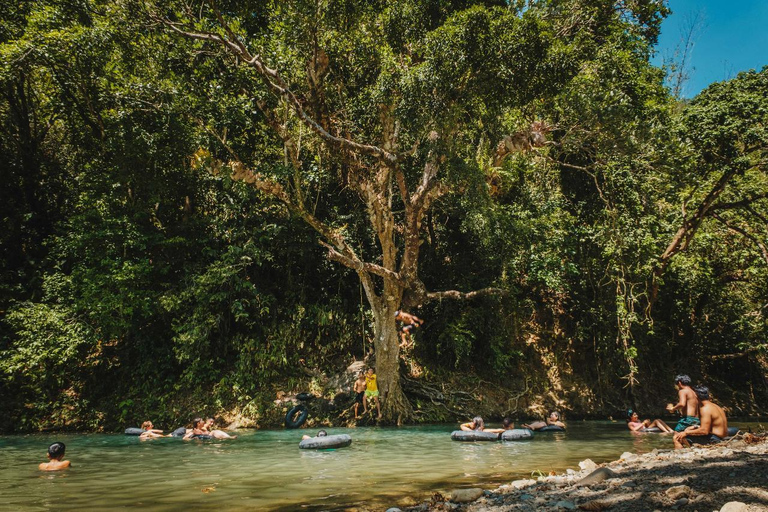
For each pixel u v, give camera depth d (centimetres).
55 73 1563
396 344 1524
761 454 601
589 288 1931
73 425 1463
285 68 1398
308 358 1736
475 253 1866
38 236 1809
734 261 1922
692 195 1727
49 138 2130
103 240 1516
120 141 1535
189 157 1591
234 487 649
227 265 1592
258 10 1507
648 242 1669
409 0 1451
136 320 1602
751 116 1394
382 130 1455
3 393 1479
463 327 1777
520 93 1329
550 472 703
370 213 1466
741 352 2070
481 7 1216
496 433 1176
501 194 1770
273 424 1506
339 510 524
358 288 1867
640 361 1938
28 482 698
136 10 1345
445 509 488
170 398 1565
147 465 839
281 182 1625
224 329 1684
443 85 1249
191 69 1527
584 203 1859
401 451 977
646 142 1394
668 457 679
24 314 1445
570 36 1598
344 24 1331
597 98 1315
